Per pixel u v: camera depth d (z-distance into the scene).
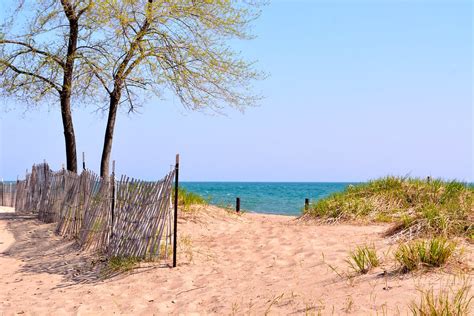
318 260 7.82
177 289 7.34
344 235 10.10
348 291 5.72
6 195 23.94
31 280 8.97
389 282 5.77
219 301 6.38
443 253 6.18
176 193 8.72
